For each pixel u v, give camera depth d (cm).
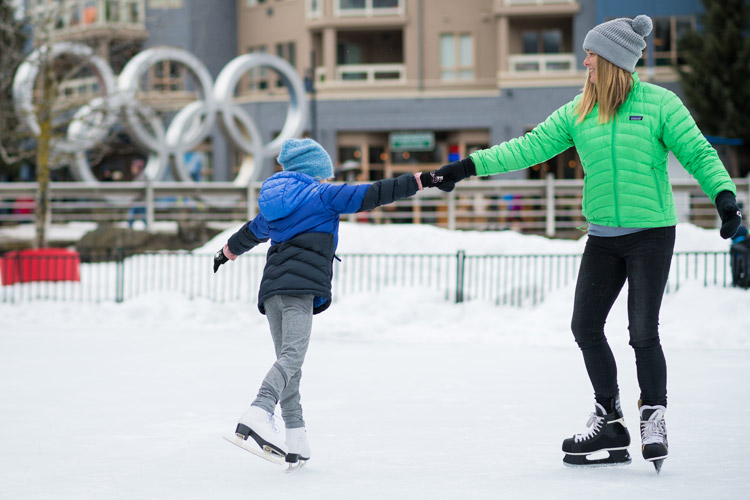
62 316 1689
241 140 3272
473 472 544
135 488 517
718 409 761
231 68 3256
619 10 4356
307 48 4838
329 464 575
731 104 3672
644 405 528
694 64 3784
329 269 545
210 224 2792
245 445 494
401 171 4669
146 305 1698
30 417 763
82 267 2250
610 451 549
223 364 1120
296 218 541
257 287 1902
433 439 656
